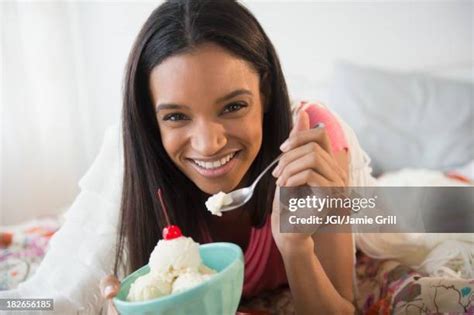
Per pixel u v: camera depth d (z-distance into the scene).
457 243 0.92
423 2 2.16
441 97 1.89
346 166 0.92
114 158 0.95
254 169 0.90
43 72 2.03
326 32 2.20
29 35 1.99
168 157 0.87
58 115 2.08
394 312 0.79
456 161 1.77
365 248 0.99
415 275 0.85
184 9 0.74
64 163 2.13
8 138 2.00
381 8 2.17
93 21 2.12
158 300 0.53
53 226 1.39
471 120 1.83
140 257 0.85
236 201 0.79
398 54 2.20
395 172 1.71
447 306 0.75
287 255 0.77
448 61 2.20
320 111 0.97
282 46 2.20
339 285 0.88
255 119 0.75
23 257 1.20
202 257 0.67
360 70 2.02
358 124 1.90
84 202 0.90
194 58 0.69
